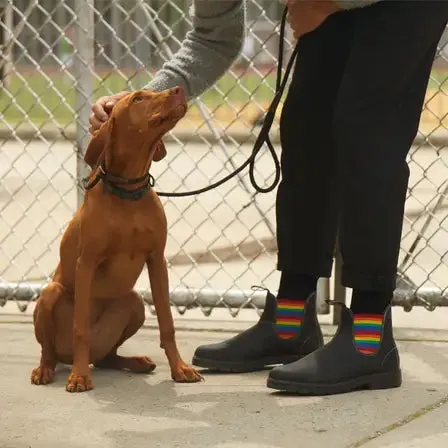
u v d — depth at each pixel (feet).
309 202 14.29
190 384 13.64
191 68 14.71
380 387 13.33
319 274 14.52
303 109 14.21
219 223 29.01
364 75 12.71
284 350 14.46
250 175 14.61
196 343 16.33
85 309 13.37
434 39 12.82
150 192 13.38
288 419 11.93
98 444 11.02
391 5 12.48
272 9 32.76
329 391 12.95
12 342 16.20
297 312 14.48
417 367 14.60
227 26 14.60
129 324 14.29
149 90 13.24
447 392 13.19
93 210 13.08
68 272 13.92
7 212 31.22
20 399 12.87
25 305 18.28
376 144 12.76
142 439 11.19
